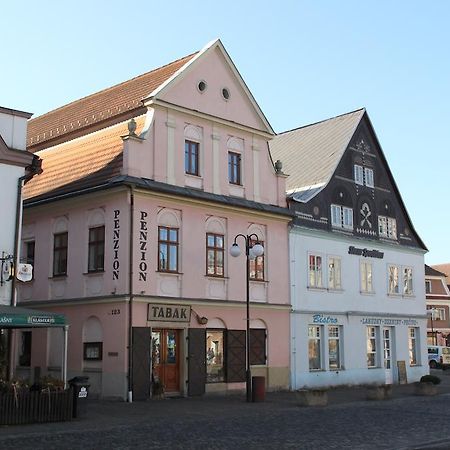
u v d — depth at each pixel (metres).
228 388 29.20
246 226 31.25
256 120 32.53
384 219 40.56
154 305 26.69
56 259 29.50
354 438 16.70
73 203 28.75
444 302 81.62
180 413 21.94
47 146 34.69
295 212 34.03
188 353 27.80
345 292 36.50
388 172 41.44
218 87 30.83
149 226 27.06
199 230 29.03
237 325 29.98
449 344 80.50
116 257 26.64
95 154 29.94
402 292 40.94
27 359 30.09
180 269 28.05
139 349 25.98
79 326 27.70
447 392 33.06
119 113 30.31
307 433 17.53
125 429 17.94
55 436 16.38
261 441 15.93
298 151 41.81
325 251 35.59
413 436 17.23
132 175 26.77
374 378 37.53
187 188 28.70
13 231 22.06
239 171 31.52
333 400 27.92
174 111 28.73
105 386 26.23
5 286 21.77
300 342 33.22
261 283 31.59
